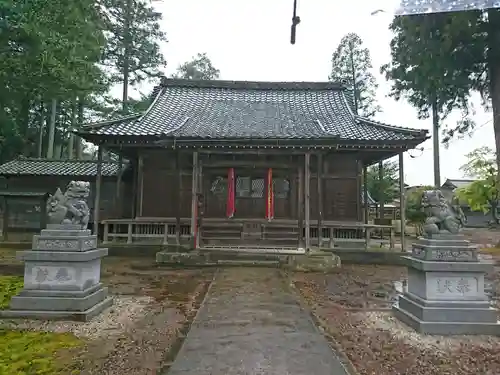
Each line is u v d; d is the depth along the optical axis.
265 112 19.81
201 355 5.12
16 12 12.38
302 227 15.10
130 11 34.56
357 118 18.11
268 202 15.57
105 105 33.62
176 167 18.34
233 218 17.84
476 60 19.69
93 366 4.78
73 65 14.52
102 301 7.66
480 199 30.41
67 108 32.94
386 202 35.41
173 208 18.22
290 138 14.20
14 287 9.17
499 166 20.95
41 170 21.25
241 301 8.49
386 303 8.68
